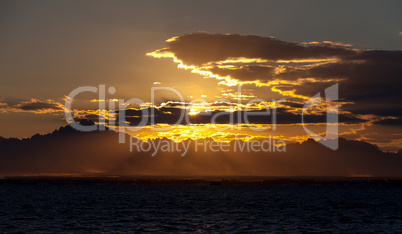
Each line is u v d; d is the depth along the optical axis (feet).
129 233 308.81
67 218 401.70
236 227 344.90
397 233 320.50
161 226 347.36
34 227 335.47
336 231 328.08
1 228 328.70
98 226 344.28
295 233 315.58
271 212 482.69
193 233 311.27
